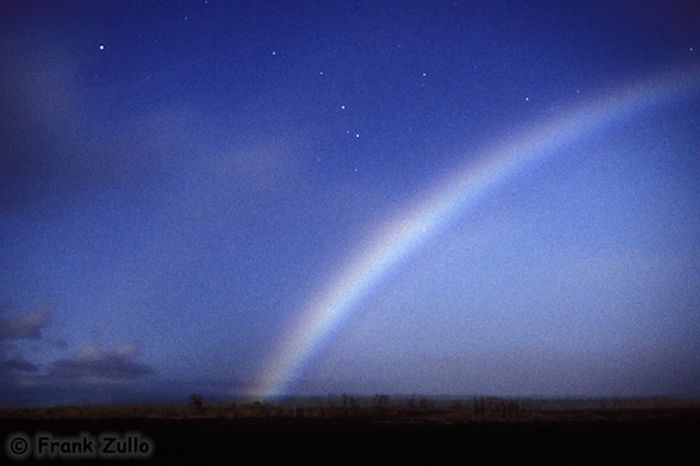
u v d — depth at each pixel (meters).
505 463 20.95
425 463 20.95
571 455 22.23
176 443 23.97
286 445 23.81
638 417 38.06
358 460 21.36
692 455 22.36
